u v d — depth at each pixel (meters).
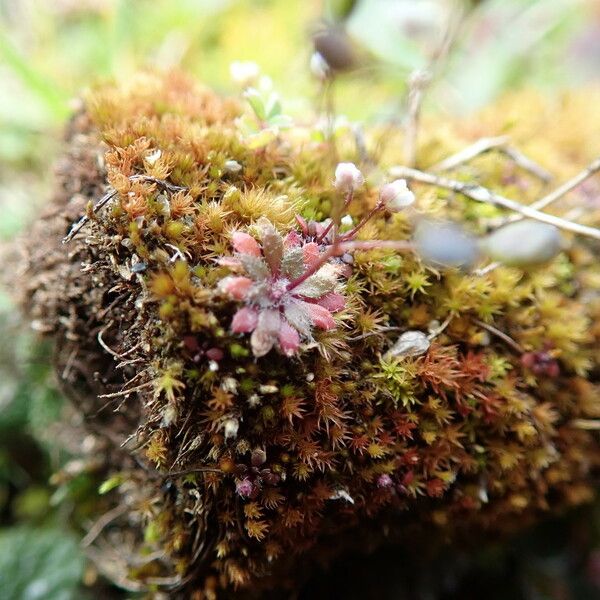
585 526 0.12
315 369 0.08
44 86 0.13
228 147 0.09
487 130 0.12
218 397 0.08
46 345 0.10
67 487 0.10
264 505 0.08
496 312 0.09
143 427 0.08
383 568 0.11
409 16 0.13
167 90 0.10
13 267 0.10
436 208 0.09
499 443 0.09
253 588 0.09
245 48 0.16
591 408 0.10
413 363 0.08
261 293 0.07
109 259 0.08
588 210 0.10
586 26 0.18
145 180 0.08
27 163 0.14
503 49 0.16
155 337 0.08
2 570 0.11
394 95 0.14
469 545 0.11
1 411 0.12
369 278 0.09
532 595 0.12
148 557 0.09
